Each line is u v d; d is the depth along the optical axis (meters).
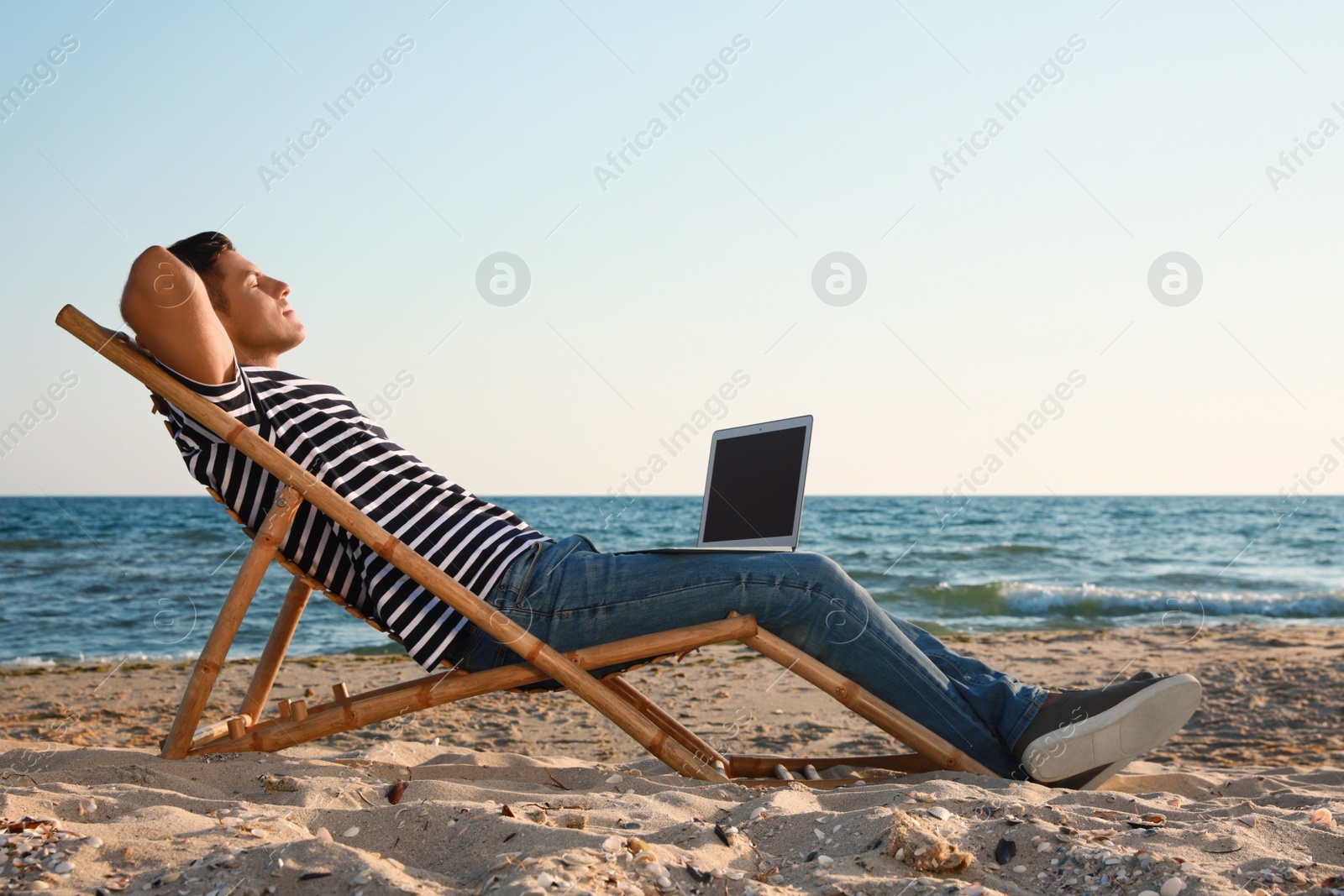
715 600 2.29
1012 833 1.66
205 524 27.56
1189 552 22.45
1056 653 6.96
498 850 1.59
